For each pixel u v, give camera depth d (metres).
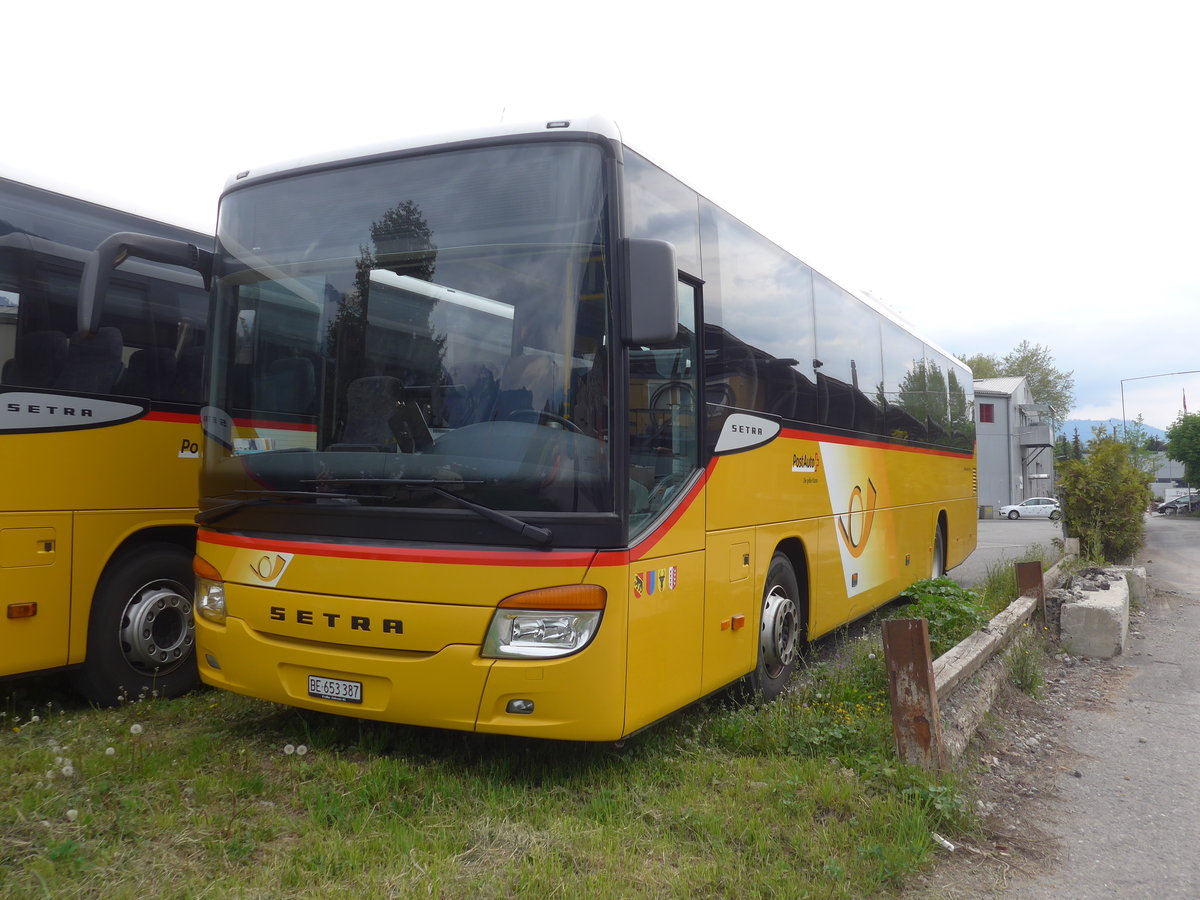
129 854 3.82
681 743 5.41
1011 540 29.23
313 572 4.77
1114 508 16.84
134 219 6.42
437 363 4.71
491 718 4.45
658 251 4.46
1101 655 9.23
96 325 5.14
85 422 5.95
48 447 5.74
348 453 4.77
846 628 8.63
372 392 4.81
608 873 3.81
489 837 4.13
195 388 6.68
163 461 6.41
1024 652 7.94
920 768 4.96
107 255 5.17
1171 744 6.36
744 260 6.46
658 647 4.84
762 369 6.58
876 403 9.41
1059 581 12.05
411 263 4.88
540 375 4.52
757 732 5.58
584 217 4.62
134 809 4.20
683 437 5.30
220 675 5.19
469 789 4.60
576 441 4.46
